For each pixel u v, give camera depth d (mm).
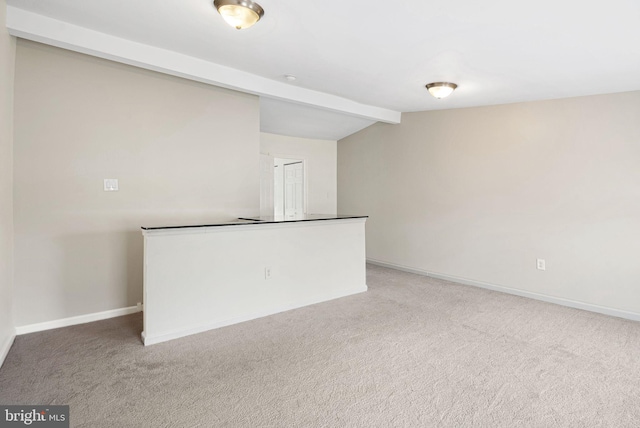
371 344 2850
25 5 2441
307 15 2355
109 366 2457
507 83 3498
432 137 5184
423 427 1835
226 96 4109
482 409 1988
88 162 3268
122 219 3471
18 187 2953
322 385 2232
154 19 2545
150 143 3598
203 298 3109
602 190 3592
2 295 2551
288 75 3686
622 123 3447
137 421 1865
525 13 2135
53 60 3064
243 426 1838
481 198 4617
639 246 3385
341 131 6375
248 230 3379
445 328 3197
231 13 2221
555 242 3949
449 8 2158
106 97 3336
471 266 4758
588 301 3725
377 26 2473
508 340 2934
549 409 1989
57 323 3174
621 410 1979
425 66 3209
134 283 3580
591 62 2801
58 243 3154
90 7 2414
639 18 2092
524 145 4180
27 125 2971
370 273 5477
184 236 2996
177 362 2525
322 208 6863
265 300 3527
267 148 6188
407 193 5570
